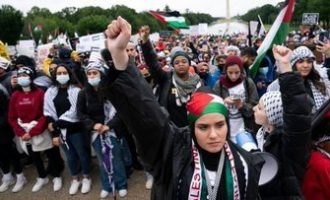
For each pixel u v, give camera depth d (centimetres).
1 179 559
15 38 4494
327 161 201
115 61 146
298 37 1205
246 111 391
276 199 193
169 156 159
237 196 158
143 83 153
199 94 163
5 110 502
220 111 156
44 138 490
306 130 187
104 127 452
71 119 474
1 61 571
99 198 472
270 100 209
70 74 486
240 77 415
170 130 162
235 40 1617
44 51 1037
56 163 503
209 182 156
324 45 560
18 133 488
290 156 191
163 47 1562
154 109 154
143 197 466
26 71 484
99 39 1068
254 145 205
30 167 595
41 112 493
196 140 160
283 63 191
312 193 201
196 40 2286
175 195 157
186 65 409
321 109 206
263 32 1101
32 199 484
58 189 501
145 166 168
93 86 450
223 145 161
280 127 206
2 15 4438
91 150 503
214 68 660
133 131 157
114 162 463
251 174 161
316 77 360
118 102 151
